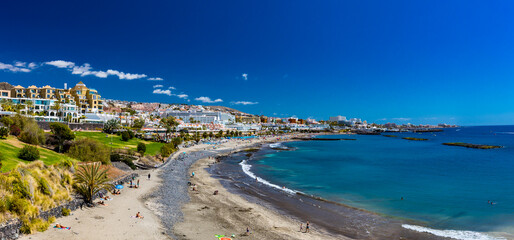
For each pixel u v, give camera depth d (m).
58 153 57.22
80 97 157.75
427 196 54.12
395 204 48.72
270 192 55.81
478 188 60.84
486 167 91.00
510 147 167.00
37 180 33.94
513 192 57.22
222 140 187.12
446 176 75.19
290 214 42.81
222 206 45.00
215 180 65.44
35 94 143.25
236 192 54.72
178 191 52.50
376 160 108.12
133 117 197.75
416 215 43.09
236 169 83.12
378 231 36.69
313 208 46.16
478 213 43.81
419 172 81.38
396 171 82.81
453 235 35.41
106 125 120.44
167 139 130.38
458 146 176.25
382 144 194.75
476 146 165.00
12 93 143.50
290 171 81.50
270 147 162.62
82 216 34.69
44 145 63.53
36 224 29.44
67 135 61.16
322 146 174.75
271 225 37.75
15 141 55.97
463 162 103.06
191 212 41.25
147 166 72.75
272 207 45.91
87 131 117.25
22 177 31.73
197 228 35.19
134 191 48.69
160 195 48.28
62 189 37.09
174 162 87.38
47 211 31.77
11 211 28.23
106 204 40.22
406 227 38.06
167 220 37.03
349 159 110.50
